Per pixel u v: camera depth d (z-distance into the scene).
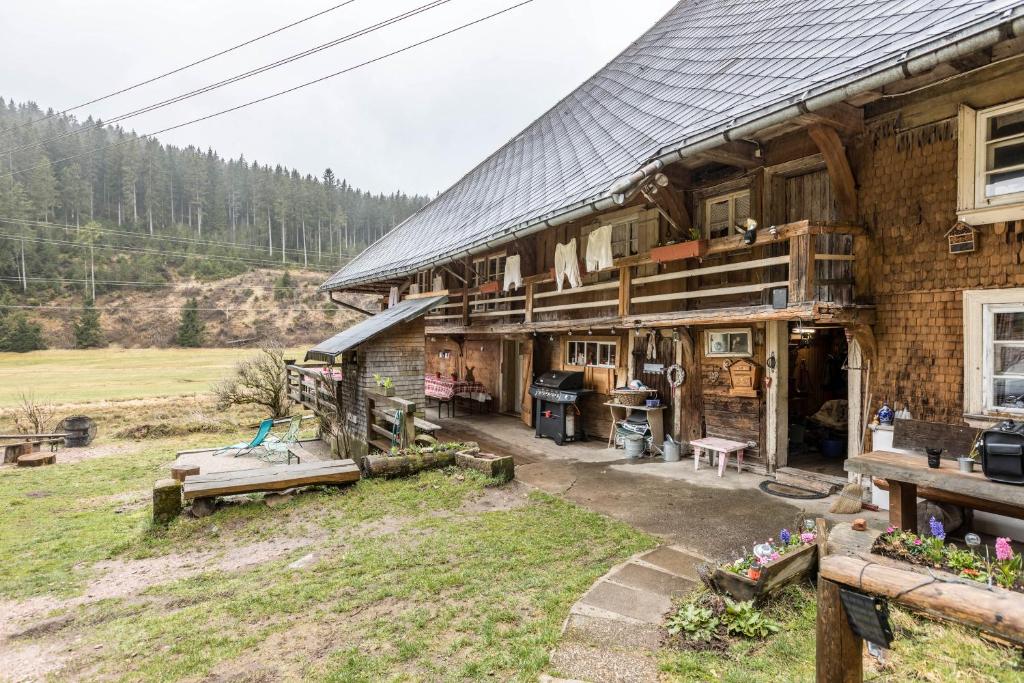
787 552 4.39
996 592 1.91
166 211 100.56
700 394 9.71
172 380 31.28
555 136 13.47
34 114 122.81
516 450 11.19
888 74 4.50
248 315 72.94
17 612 4.83
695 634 3.67
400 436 9.55
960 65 5.53
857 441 7.06
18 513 8.73
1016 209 5.19
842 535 4.50
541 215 8.34
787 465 8.64
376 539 6.09
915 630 3.61
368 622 4.20
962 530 5.39
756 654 3.42
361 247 113.06
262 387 19.03
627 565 5.04
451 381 17.38
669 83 9.66
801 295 6.25
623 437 10.75
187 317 65.75
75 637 4.32
